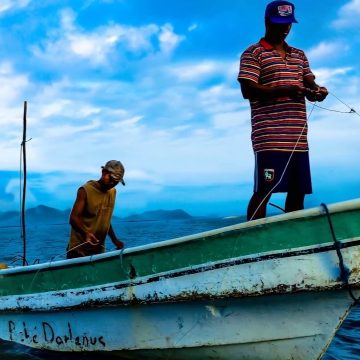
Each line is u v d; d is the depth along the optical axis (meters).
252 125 5.00
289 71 4.89
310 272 4.15
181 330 4.91
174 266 4.73
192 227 52.62
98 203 6.23
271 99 4.83
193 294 4.63
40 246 27.69
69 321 5.66
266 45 4.94
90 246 6.29
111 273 5.14
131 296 5.00
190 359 5.03
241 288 4.41
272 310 4.48
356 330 6.96
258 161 4.90
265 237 4.30
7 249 25.58
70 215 6.19
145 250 4.87
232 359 4.84
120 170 6.17
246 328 4.63
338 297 4.18
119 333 5.29
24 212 8.03
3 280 6.18
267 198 4.85
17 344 6.20
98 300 5.25
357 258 4.01
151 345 5.12
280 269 4.25
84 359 5.61
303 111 4.90
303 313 4.39
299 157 4.87
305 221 4.16
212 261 4.53
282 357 4.64
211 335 4.78
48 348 5.90
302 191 4.88
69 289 5.50
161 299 4.81
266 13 4.95
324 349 4.41
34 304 5.85
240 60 5.02
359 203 3.97
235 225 4.41
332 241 4.08
